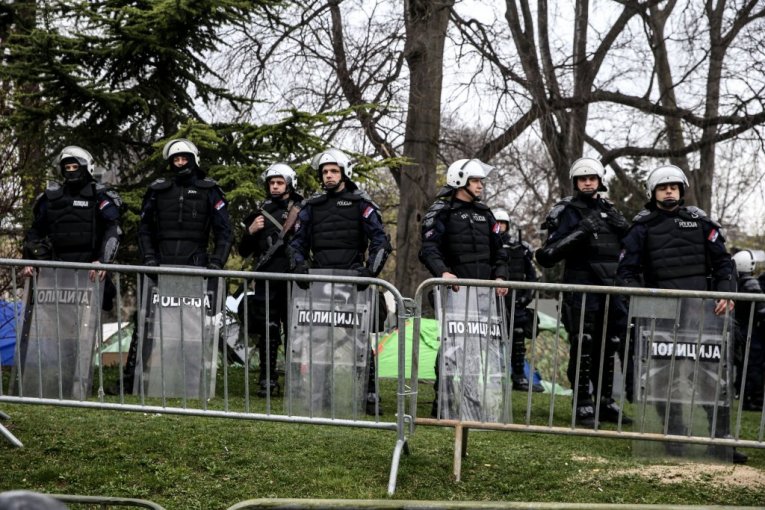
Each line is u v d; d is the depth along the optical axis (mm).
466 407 5500
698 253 6633
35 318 5938
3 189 10555
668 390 5387
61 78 10078
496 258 7242
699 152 20844
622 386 5430
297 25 16328
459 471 5320
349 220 7410
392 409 7719
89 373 5863
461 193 7184
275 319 8234
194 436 6012
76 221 7547
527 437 6664
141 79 10914
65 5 10555
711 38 19609
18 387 5918
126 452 5598
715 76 19547
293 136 10938
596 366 7355
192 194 7797
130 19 10578
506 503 3242
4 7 10688
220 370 10086
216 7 10391
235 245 11203
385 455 5797
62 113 10539
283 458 5609
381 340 10961
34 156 10742
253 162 11055
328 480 5199
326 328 5660
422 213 17719
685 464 5840
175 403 6969
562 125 19406
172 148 7820
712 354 5359
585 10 20688
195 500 4875
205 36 11016
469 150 18797
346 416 5617
